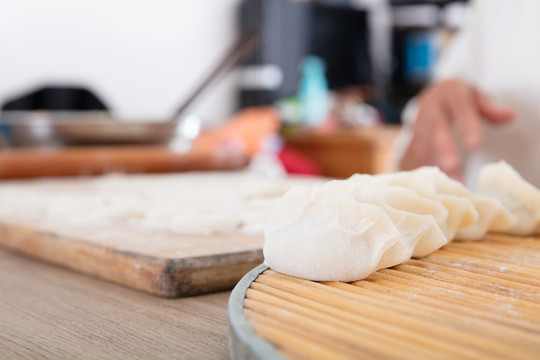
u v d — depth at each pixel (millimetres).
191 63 2117
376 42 2598
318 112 2086
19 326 339
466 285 307
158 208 552
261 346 229
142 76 1978
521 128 990
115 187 812
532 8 996
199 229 483
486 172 461
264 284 307
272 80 2064
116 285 425
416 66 2367
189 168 1043
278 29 2049
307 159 1784
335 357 221
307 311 265
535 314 266
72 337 319
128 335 320
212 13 2162
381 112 2326
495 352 226
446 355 222
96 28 1848
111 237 466
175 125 1037
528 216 423
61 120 969
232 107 2195
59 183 891
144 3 1963
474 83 1069
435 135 850
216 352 296
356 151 1757
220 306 369
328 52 2236
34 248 515
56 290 414
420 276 320
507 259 356
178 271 383
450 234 392
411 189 388
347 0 2404
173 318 346
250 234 474
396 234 319
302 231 319
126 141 1020
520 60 1000
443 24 2277
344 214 323
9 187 840
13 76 1677
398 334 240
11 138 988
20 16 1677
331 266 308
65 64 1782
